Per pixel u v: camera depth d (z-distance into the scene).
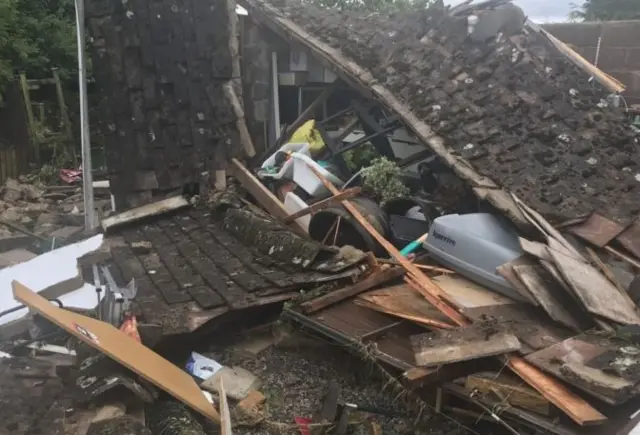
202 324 4.51
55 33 14.94
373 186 6.67
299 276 5.08
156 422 3.58
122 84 7.35
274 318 5.04
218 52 7.83
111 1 7.50
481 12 7.53
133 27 7.54
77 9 6.80
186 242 6.10
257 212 6.48
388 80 7.08
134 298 4.88
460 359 3.43
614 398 2.91
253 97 9.02
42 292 5.02
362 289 4.82
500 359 3.46
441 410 3.80
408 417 3.97
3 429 3.31
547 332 3.75
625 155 5.79
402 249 5.71
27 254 7.85
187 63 7.68
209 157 7.43
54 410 3.50
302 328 4.66
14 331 4.55
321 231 6.02
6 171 12.29
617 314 3.74
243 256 5.62
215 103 7.65
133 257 5.79
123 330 4.32
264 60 9.00
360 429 3.82
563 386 3.19
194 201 7.09
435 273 4.93
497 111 6.35
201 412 3.74
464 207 6.05
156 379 3.61
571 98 6.55
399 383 3.95
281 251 5.48
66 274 5.50
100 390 3.54
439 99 6.59
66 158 13.53
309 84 9.03
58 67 14.95
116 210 7.09
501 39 7.38
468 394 3.45
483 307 4.18
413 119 6.45
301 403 4.27
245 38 8.89
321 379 4.52
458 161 5.72
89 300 5.03
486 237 4.83
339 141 7.86
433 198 6.41
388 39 7.77
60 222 9.48
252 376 4.48
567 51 7.34
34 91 14.45
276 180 7.38
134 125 7.25
